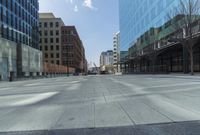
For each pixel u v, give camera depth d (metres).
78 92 16.92
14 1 66.06
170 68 60.91
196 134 5.94
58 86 24.45
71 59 147.75
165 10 51.62
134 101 11.63
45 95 15.71
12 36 63.97
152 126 6.80
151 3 63.00
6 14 60.56
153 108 9.57
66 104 11.40
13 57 61.25
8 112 9.85
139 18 76.25
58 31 144.88
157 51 57.59
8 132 6.71
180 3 40.16
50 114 9.09
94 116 8.43
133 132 6.27
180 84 20.34
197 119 7.48
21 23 70.94
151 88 17.89
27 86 27.33
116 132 6.34
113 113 8.83
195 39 36.09
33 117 8.65
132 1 87.50
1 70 53.81
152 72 63.22
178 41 39.97
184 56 43.69
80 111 9.46
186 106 9.75
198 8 36.97
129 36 93.56
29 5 78.94
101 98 13.09
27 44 75.62
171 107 9.65
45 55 144.75
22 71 64.81
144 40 69.25
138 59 78.62
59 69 104.44
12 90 21.56
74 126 7.13
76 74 130.50
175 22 40.97
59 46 144.88
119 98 12.90
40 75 77.19
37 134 6.43
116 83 26.28
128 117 8.07
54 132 6.57
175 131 6.23
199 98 11.84
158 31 56.91
